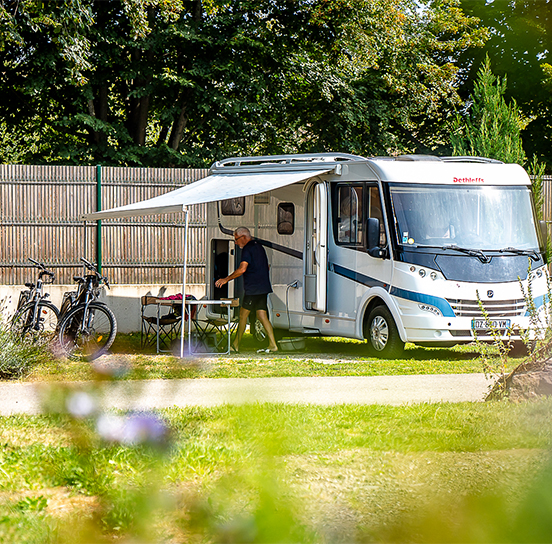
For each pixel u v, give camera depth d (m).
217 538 5.85
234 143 37.25
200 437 8.48
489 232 16.92
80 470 7.27
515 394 10.67
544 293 17.00
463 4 42.78
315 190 17.67
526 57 41.00
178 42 34.44
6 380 13.24
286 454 8.02
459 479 7.15
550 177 24.83
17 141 42.56
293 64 36.06
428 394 11.54
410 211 16.50
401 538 5.80
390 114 39.00
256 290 17.52
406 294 16.17
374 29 38.22
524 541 5.61
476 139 24.81
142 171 22.77
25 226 22.11
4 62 33.41
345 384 12.41
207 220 21.11
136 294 22.66
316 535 5.80
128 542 5.87
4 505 6.46
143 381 12.47
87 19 28.39
